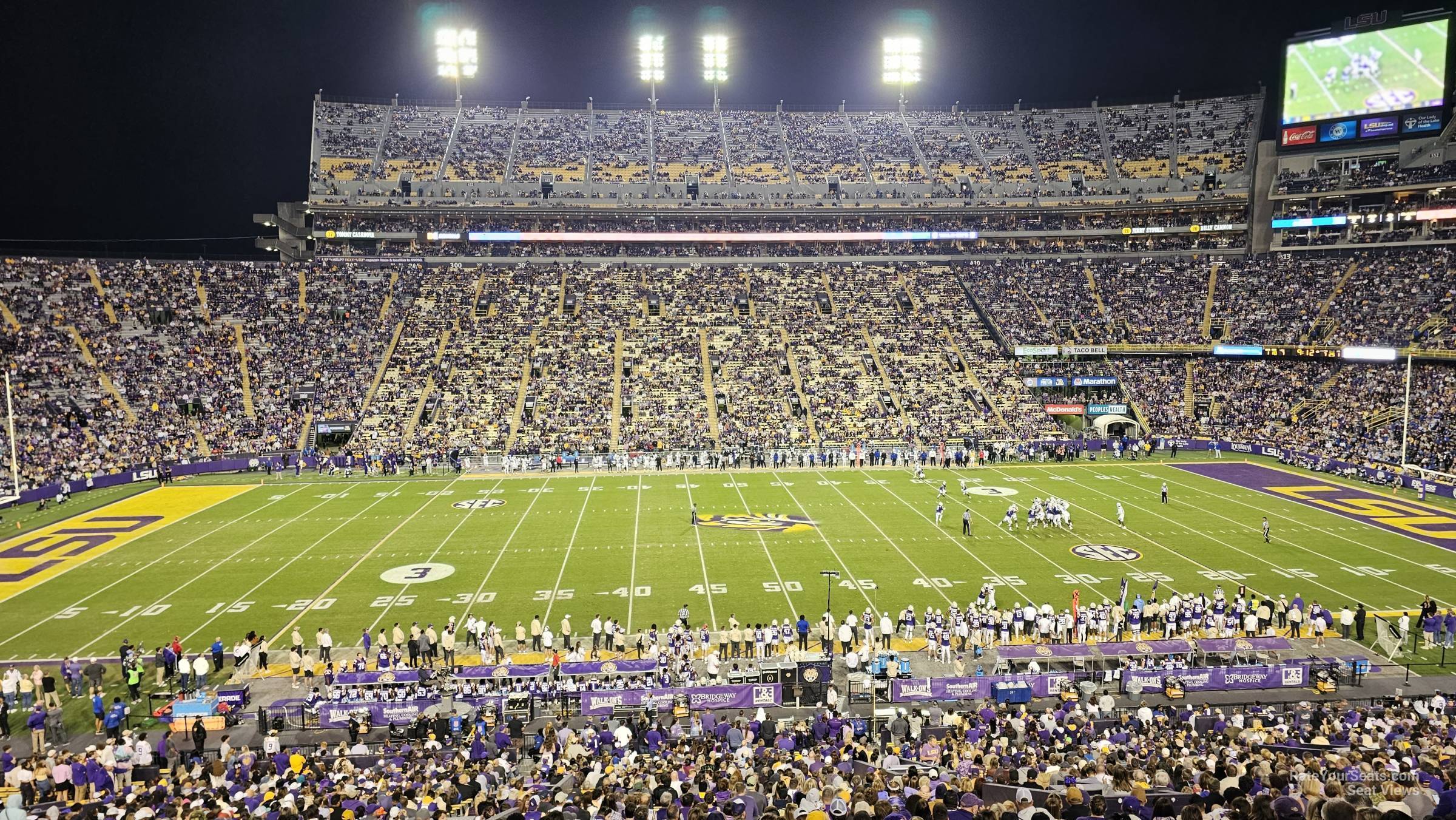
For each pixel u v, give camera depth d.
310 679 25.05
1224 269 76.94
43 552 37.50
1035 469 57.25
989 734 18.50
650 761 16.80
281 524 42.50
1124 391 69.19
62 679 25.22
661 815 11.34
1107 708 22.14
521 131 90.38
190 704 21.98
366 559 36.34
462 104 92.62
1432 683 24.52
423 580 33.47
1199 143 86.25
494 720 21.39
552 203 82.56
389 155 85.69
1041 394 69.50
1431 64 67.38
